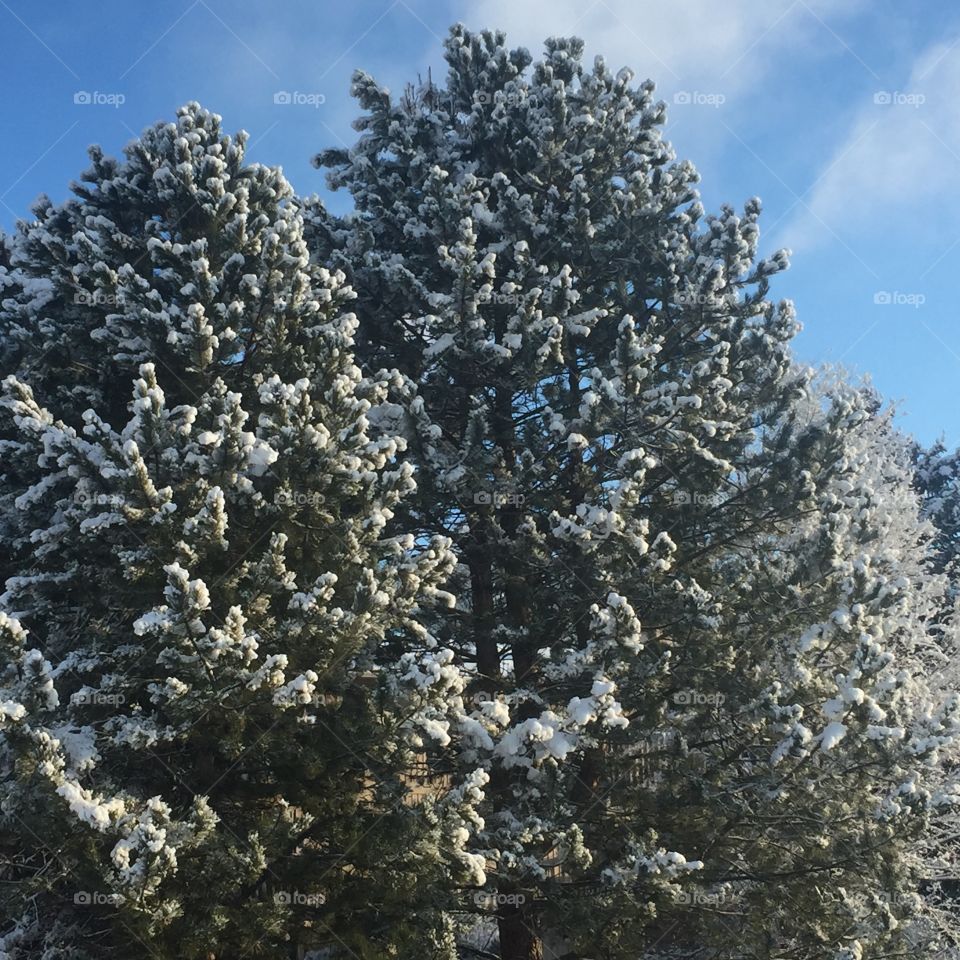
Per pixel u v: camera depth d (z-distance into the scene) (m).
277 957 8.15
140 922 7.25
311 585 9.49
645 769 11.43
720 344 11.77
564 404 13.52
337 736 8.89
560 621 12.48
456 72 15.36
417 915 8.69
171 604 7.51
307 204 14.67
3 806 7.38
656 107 14.56
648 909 9.32
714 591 12.34
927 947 11.43
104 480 8.70
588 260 13.69
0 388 11.12
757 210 13.14
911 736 10.22
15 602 9.66
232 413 8.69
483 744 9.73
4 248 13.60
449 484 11.59
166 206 12.08
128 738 7.98
